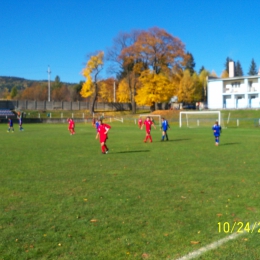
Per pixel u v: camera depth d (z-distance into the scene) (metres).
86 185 10.37
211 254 5.46
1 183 10.66
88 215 7.43
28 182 10.81
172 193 9.33
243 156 17.14
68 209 7.87
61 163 14.81
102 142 18.38
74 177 11.64
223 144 24.02
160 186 10.20
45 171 12.80
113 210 7.78
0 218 7.21
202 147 21.83
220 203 8.29
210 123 57.75
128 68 75.06
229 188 9.89
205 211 7.66
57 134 35.47
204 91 110.81
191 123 59.84
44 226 6.75
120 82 91.00
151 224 6.83
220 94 76.06
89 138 29.78
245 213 7.49
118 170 13.02
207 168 13.44
